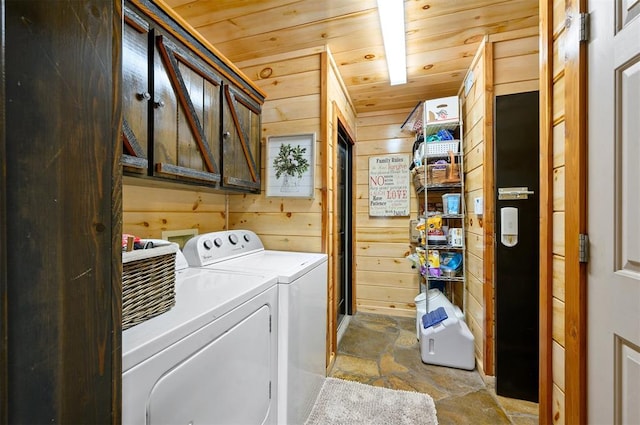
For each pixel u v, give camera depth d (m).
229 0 1.49
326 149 1.92
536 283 1.66
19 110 0.34
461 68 2.23
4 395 0.33
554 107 0.99
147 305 0.73
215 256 1.51
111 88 0.46
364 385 1.80
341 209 2.89
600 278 0.77
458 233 2.29
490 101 1.83
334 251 2.14
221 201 2.05
